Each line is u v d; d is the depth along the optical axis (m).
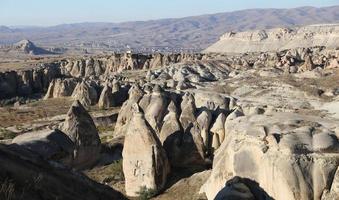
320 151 24.53
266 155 25.03
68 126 37.38
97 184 20.45
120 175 35.81
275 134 25.67
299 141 25.06
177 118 36.97
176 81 75.56
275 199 24.09
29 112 70.56
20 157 18.73
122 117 49.53
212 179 28.56
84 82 78.94
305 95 55.97
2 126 60.22
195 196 29.45
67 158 30.95
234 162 26.58
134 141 32.50
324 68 78.62
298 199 23.31
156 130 42.12
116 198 20.33
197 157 35.38
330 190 22.98
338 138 25.73
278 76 70.69
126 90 76.06
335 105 47.59
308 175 23.72
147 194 31.33
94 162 38.12
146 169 31.89
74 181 19.33
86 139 37.41
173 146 35.56
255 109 42.59
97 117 61.34
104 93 71.44
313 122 28.05
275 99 54.62
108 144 42.34
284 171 23.81
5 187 14.95
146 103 45.41
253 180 25.59
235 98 56.19
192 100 41.78
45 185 17.34
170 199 30.27
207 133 37.25
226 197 24.75
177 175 33.59
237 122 30.38
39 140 29.86
